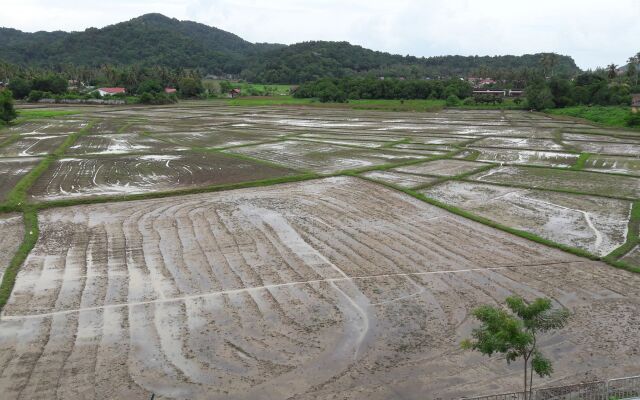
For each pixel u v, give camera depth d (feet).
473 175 132.67
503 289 65.51
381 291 65.05
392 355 51.62
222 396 45.27
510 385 46.88
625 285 66.49
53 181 121.49
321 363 50.24
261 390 46.16
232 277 68.74
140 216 94.48
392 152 166.91
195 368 49.26
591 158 156.76
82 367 49.19
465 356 51.39
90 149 170.40
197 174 130.21
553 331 55.72
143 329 55.93
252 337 54.60
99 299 62.39
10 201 99.76
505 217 95.50
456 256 76.28
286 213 96.89
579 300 62.54
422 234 85.71
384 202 105.19
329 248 79.25
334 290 65.26
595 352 51.88
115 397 44.96
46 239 82.23
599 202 105.09
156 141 190.08
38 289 64.80
